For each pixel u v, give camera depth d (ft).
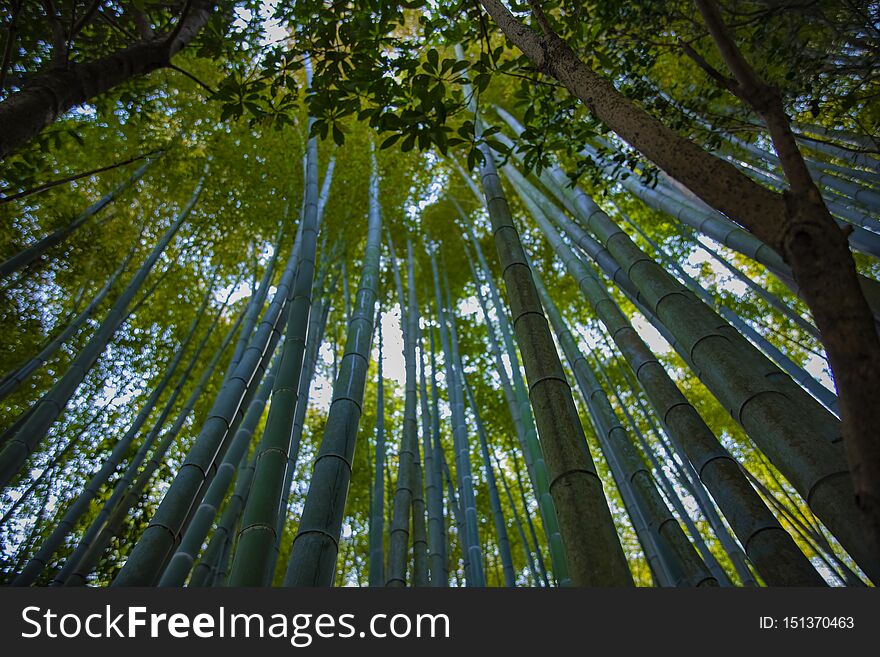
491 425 28.14
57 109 7.24
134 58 8.71
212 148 21.13
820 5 11.93
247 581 7.13
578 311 28.40
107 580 18.84
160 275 23.24
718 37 4.32
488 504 27.55
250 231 23.84
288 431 9.21
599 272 28.37
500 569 27.45
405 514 14.42
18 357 18.04
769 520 6.50
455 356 24.03
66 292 20.63
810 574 5.82
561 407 6.25
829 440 5.93
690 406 8.79
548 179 17.93
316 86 10.39
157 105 20.67
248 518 7.94
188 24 10.91
